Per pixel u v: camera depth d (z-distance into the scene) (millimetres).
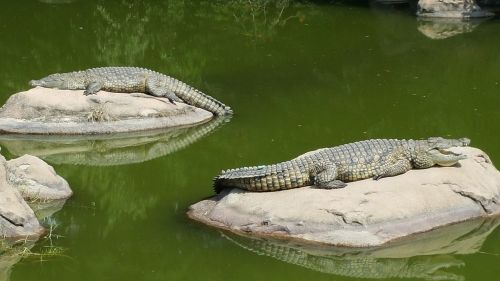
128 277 11820
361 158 13250
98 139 18391
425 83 22422
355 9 32938
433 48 26484
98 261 12258
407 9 32812
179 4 33906
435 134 18359
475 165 13820
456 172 13430
